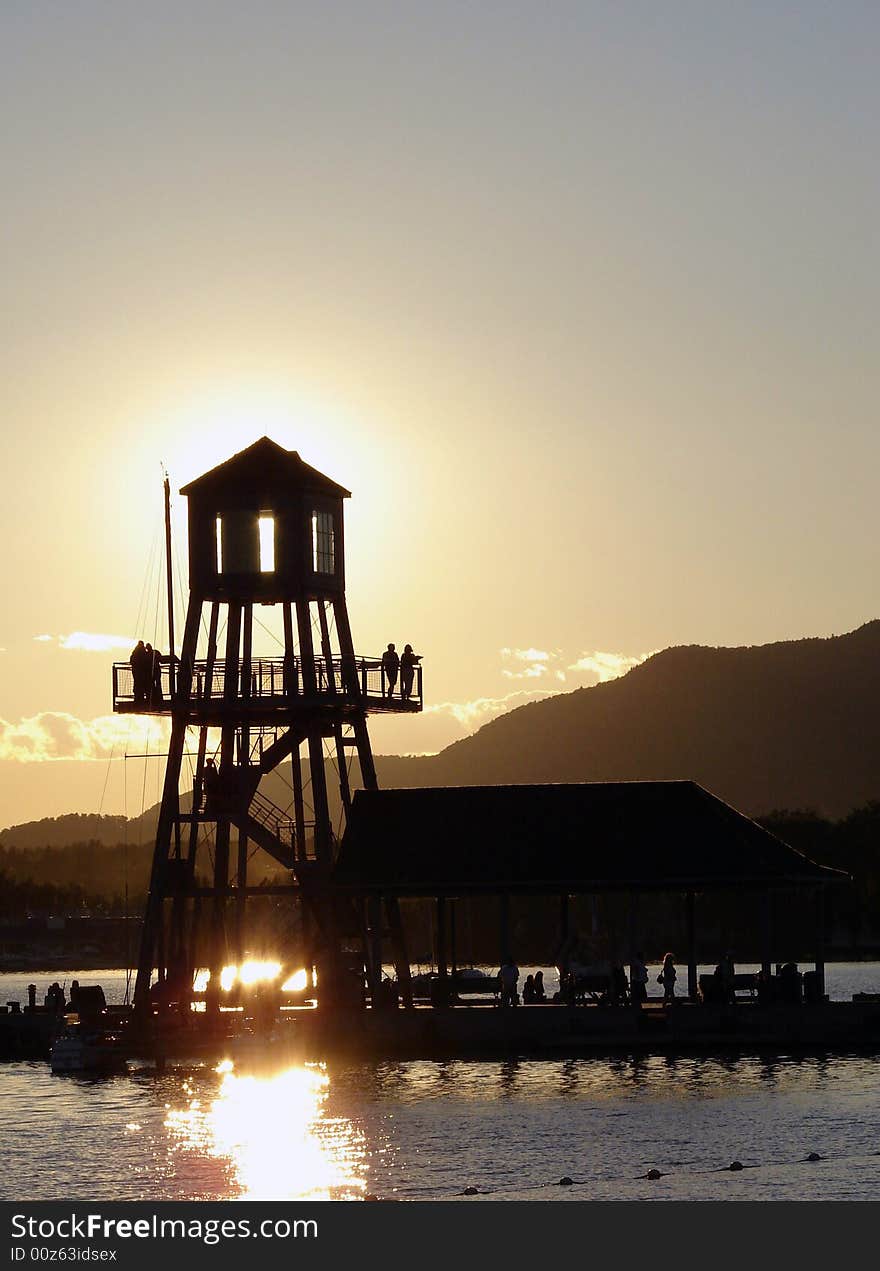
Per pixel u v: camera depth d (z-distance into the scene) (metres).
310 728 193.12
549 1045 173.00
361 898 194.12
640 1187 114.56
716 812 183.75
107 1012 193.50
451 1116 139.38
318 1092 153.75
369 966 197.12
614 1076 157.50
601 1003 179.00
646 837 181.12
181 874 191.88
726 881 176.75
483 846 183.00
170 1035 182.62
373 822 187.12
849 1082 151.62
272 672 192.50
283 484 190.38
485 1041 173.62
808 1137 127.69
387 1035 175.12
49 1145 132.12
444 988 182.75
